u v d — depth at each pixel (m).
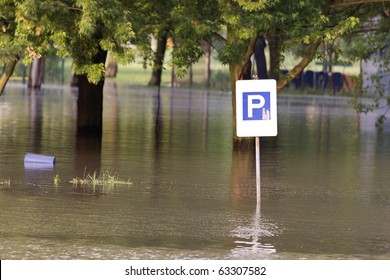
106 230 24.83
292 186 34.38
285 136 57.91
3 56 36.34
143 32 44.25
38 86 110.00
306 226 26.05
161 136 54.66
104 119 66.81
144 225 25.62
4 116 66.38
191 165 40.34
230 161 42.41
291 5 43.03
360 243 23.81
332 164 42.34
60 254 21.83
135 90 117.19
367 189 34.03
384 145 52.78
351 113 83.19
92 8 34.72
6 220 25.91
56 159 41.16
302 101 102.56
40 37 36.81
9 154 42.56
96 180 34.28
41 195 30.47
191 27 43.84
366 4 51.53
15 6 36.41
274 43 49.28
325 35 44.38
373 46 62.84
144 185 33.56
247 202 30.20
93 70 39.12
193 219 26.72
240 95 29.34
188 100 97.38
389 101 63.41
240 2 41.78
